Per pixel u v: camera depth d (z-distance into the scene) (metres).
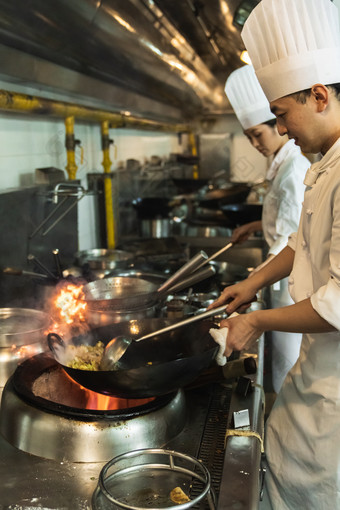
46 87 2.23
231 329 1.19
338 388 1.21
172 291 1.75
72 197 2.47
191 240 3.57
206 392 1.40
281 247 2.17
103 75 2.39
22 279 1.92
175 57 2.67
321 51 1.11
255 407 1.21
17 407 1.13
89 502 0.93
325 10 1.11
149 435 1.10
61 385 1.25
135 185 4.07
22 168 2.26
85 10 1.56
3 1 1.29
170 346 1.34
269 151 2.30
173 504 0.91
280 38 1.14
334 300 1.06
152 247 3.01
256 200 4.81
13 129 2.16
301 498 1.27
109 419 1.08
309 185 1.25
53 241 2.29
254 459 1.01
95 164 3.28
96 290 1.80
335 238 1.09
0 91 1.81
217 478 1.01
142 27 1.97
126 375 1.03
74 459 1.06
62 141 2.72
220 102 5.18
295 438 1.28
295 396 1.32
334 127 1.16
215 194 4.56
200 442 1.15
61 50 1.79
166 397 1.19
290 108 1.16
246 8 2.11
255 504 0.87
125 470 0.99
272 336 2.52
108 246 3.21
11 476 1.01
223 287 2.26
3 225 1.80
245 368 1.38
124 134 3.93
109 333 1.38
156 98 3.63
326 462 1.21
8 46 1.72
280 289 2.48
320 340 1.24
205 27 2.53
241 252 3.44
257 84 2.14
